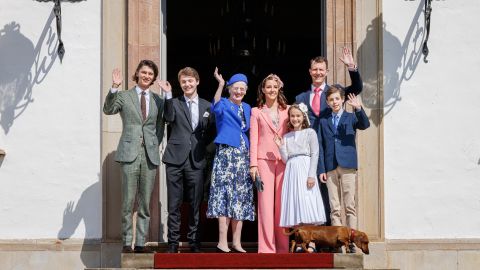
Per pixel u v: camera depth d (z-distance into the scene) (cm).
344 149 1360
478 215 1446
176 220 1362
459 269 1439
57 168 1432
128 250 1351
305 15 1853
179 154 1360
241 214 1355
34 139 1434
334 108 1358
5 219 1429
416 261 1433
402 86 1452
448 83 1455
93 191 1430
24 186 1431
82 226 1427
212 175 1365
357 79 1363
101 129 1432
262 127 1372
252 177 1355
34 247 1422
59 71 1440
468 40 1459
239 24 1817
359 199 1434
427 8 1441
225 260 1316
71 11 1444
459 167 1448
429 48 1457
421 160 1447
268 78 1371
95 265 1419
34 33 1443
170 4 1888
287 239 1371
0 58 1440
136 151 1347
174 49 1878
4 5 1445
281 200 1355
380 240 1431
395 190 1441
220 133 1362
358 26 1451
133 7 1440
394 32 1455
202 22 1877
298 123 1351
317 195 1341
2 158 1432
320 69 1384
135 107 1353
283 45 1841
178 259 1320
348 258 1312
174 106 1368
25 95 1439
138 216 1359
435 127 1450
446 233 1442
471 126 1452
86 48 1441
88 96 1438
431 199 1444
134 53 1439
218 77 1392
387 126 1447
